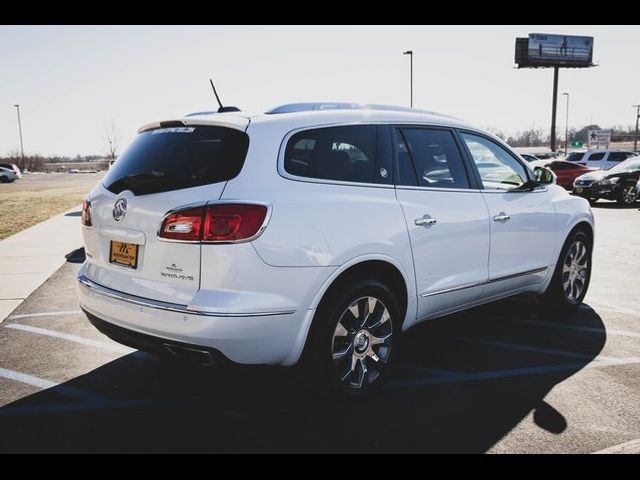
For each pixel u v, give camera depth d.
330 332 3.25
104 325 3.36
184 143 3.25
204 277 2.89
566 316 5.43
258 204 2.93
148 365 4.18
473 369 4.06
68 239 10.64
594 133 49.28
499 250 4.41
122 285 3.25
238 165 3.02
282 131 3.21
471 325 5.14
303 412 3.37
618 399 3.54
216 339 2.86
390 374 3.86
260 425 3.21
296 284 3.05
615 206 17.38
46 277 7.27
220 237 2.86
